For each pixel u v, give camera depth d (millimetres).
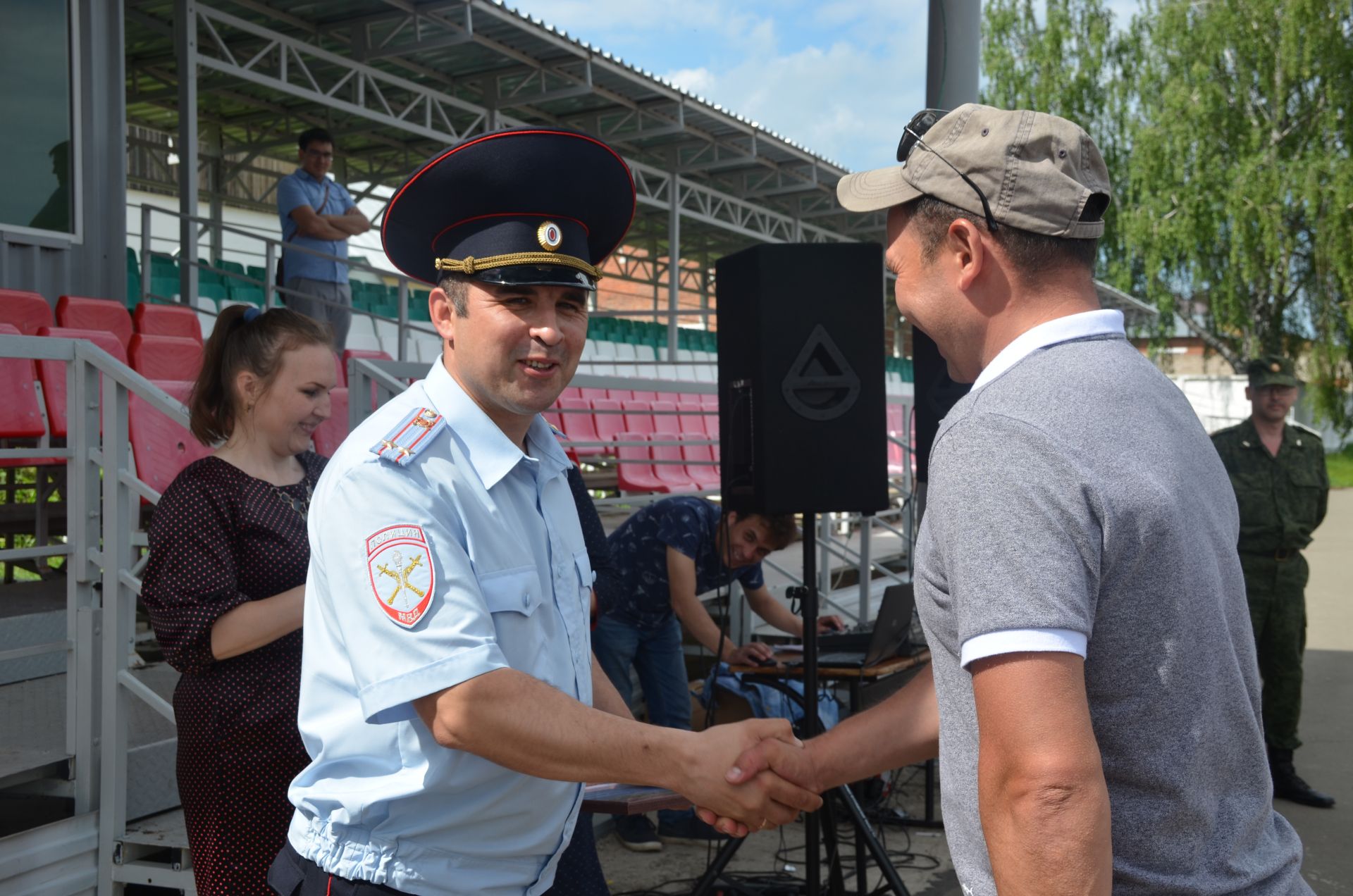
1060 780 1042
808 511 3145
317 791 1445
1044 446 1125
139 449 3990
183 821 2750
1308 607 10312
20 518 5113
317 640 1446
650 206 17531
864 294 3146
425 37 11359
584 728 1336
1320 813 4703
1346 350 25812
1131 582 1122
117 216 7234
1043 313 1276
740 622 5258
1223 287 25953
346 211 7250
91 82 7039
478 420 1460
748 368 3189
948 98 4195
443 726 1298
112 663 2639
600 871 1823
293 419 2152
